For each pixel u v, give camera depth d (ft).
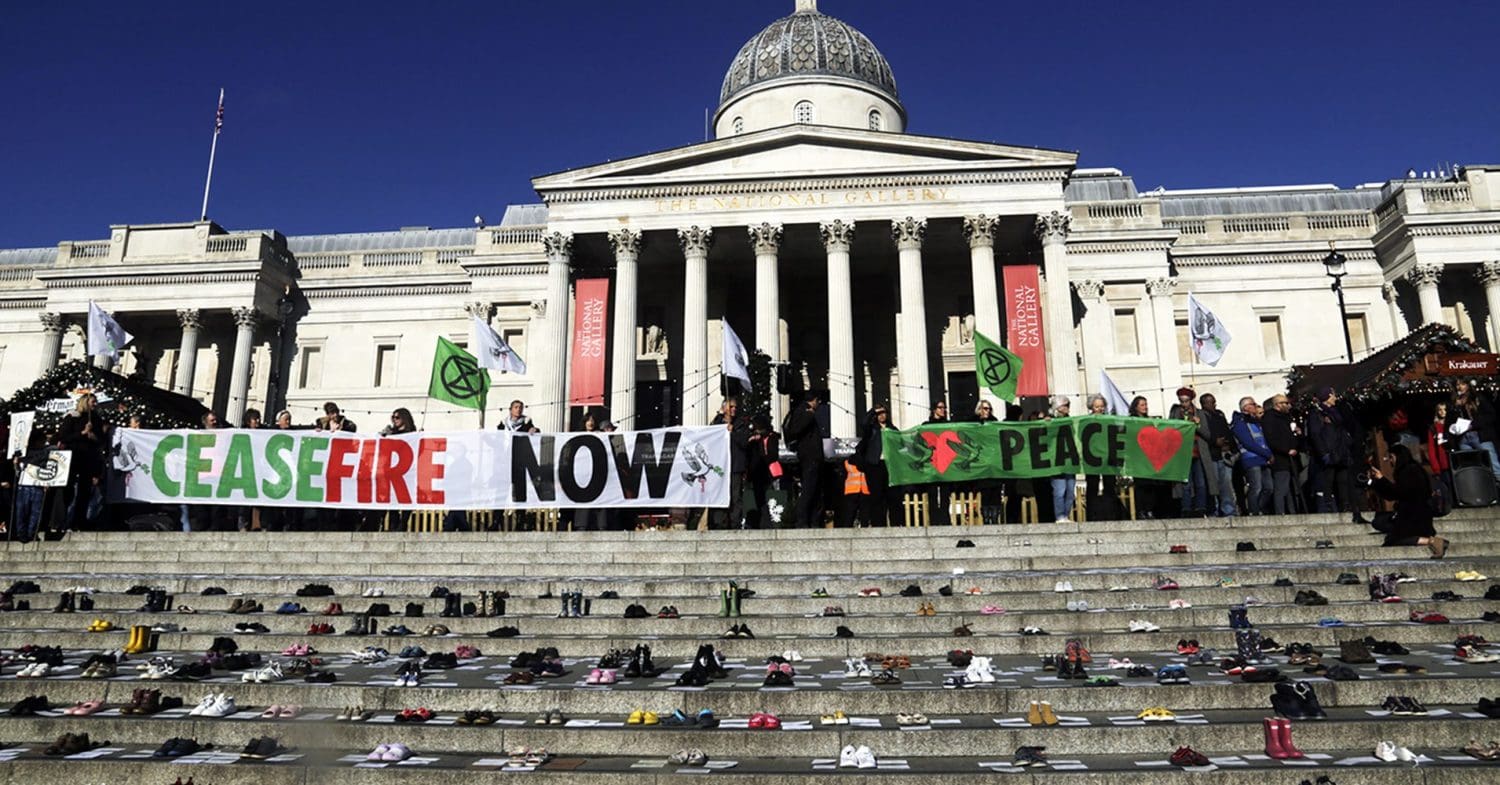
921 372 130.52
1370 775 24.47
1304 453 65.10
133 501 68.33
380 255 181.16
